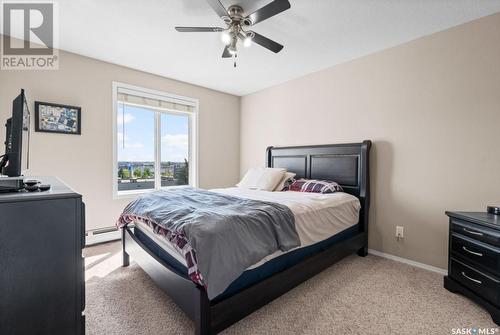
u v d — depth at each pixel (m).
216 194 2.39
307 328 1.50
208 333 1.25
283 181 3.15
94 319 1.57
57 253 0.99
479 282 1.69
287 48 2.61
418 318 1.61
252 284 1.49
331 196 2.49
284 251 1.62
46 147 2.60
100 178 2.96
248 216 1.56
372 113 2.74
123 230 2.33
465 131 2.13
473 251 1.75
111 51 2.71
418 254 2.41
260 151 4.15
